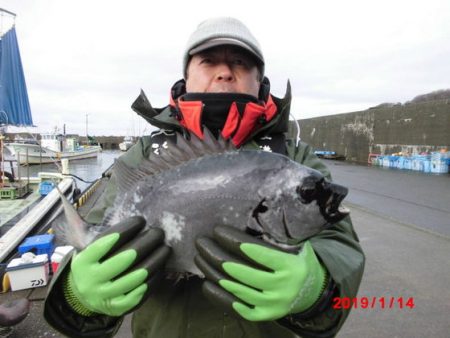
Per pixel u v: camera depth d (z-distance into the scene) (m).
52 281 1.47
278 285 1.34
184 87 2.26
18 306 3.34
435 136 18.14
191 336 1.63
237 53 1.93
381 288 4.32
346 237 1.78
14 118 16.86
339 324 1.46
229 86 1.92
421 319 3.65
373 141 22.72
